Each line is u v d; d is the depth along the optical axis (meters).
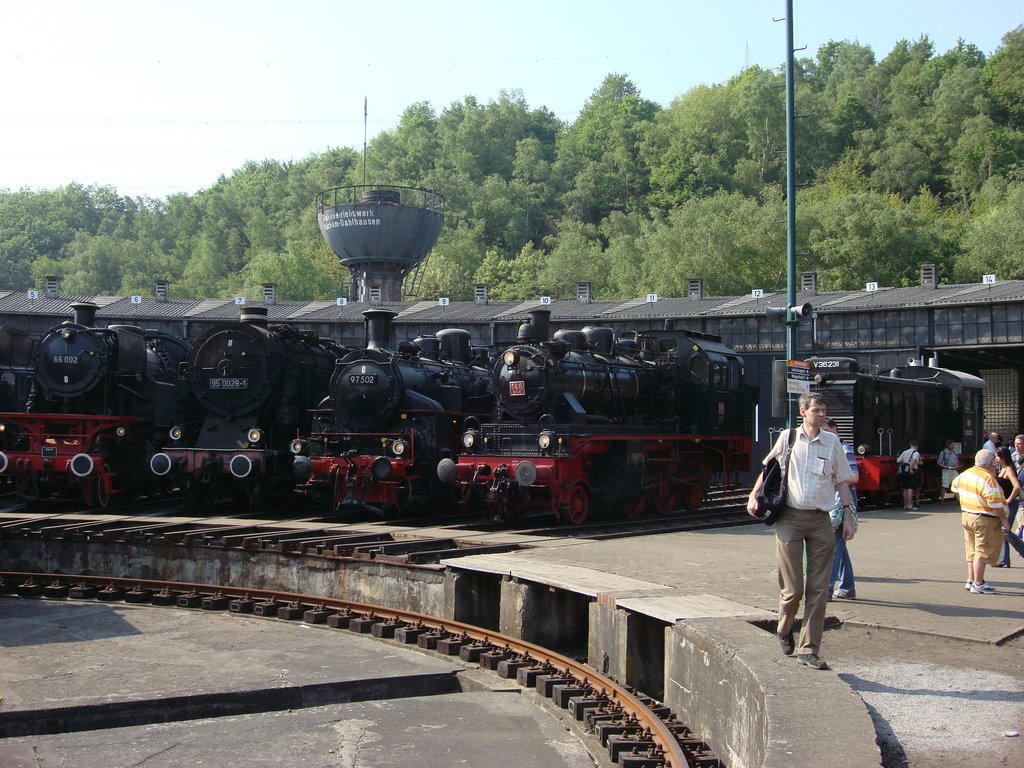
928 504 26.05
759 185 98.94
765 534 16.25
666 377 21.67
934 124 100.38
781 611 7.01
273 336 20.62
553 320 35.06
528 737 8.01
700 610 8.75
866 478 23.05
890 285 63.03
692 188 102.00
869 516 20.81
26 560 15.77
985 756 5.47
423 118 142.75
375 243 42.81
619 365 20.42
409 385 19.31
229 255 117.56
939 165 96.25
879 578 11.18
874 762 4.75
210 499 21.30
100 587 14.13
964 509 10.29
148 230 132.88
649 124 116.00
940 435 28.44
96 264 112.56
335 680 9.40
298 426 21.06
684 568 11.74
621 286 71.81
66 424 20.55
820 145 102.88
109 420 20.48
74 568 15.58
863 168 99.00
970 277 63.03
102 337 20.78
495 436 17.89
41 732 8.20
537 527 17.38
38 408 20.94
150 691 8.98
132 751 7.60
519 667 9.78
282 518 18.92
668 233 69.75
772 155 101.25
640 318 34.09
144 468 21.61
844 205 67.31
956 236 70.00
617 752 7.25
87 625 12.12
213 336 20.53
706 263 65.38
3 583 14.27
